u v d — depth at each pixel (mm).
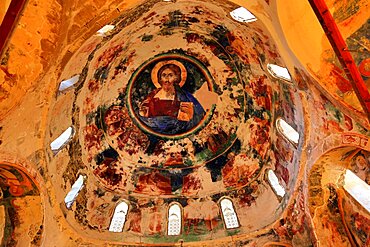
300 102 10953
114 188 13859
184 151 14812
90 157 13367
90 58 11406
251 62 12852
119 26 10984
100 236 12648
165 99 14820
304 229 10906
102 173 13734
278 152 12820
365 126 8938
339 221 10312
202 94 14602
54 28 8773
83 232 12297
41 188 10469
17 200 10484
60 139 11742
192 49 13836
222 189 14180
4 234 10352
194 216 13789
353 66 8031
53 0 8336
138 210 13844
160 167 14625
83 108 12688
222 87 14281
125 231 13164
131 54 13539
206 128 14758
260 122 13719
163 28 12797
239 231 12859
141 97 14586
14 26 7613
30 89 9180
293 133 12102
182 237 13203
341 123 9570
